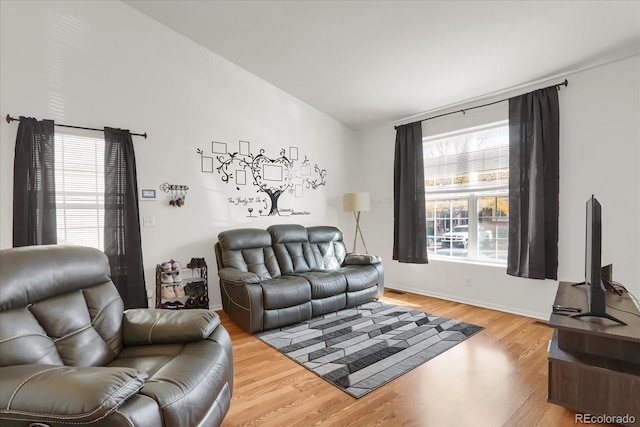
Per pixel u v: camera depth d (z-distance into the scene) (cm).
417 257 440
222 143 402
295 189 473
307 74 403
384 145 507
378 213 515
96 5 321
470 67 330
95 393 106
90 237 319
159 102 357
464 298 406
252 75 426
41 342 146
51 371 119
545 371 232
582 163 313
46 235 287
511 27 267
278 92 452
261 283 326
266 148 441
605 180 300
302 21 306
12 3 282
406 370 235
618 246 294
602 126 302
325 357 257
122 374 118
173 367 148
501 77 341
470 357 255
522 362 245
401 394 206
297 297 330
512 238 353
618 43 272
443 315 357
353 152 549
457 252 425
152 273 352
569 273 322
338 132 526
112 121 329
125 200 326
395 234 471
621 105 292
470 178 410
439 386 214
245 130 421
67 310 164
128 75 338
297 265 407
